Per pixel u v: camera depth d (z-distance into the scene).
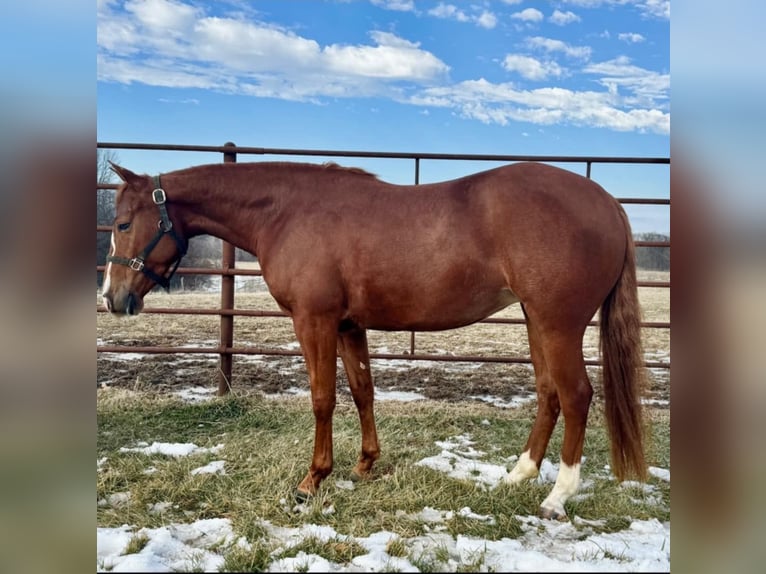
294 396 3.99
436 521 2.19
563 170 2.29
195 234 2.62
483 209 2.20
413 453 2.92
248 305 8.88
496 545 2.00
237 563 1.86
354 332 2.55
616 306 2.25
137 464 2.70
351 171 2.50
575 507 2.28
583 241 2.12
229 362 4.03
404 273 2.23
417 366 5.31
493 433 3.29
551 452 2.98
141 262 2.43
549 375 2.48
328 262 2.28
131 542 1.97
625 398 2.21
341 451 2.88
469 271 2.21
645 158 3.82
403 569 1.84
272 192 2.45
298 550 1.96
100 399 3.78
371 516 2.22
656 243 3.85
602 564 1.87
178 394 4.06
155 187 2.45
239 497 2.36
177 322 7.50
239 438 3.11
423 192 2.33
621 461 2.22
